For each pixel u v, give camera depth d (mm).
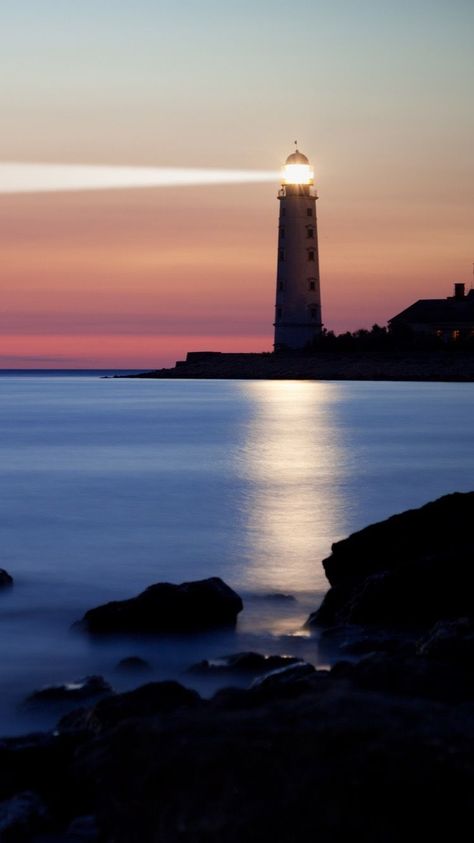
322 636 19797
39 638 20656
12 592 25562
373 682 10133
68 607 23844
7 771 10570
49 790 10266
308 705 7461
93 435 83938
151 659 18984
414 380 196375
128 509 41375
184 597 20891
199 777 6938
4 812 9625
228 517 38906
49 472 56219
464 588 19891
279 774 6734
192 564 29438
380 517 38750
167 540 33562
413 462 60406
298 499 44375
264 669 17234
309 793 6555
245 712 7570
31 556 30734
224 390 181375
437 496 45156
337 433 83750
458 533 21969
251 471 56219
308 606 23625
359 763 6602
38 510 41125
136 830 7059
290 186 186625
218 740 7098
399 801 6383
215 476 53844
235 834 6586
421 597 19969
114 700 12586
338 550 22656
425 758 6566
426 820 6301
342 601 21344
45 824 9555
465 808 6328
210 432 86500
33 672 18109
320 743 6812
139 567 29000
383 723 6996
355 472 55219
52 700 15492
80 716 12844
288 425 93375
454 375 192750
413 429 86625
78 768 7781
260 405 127375
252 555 30781
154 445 74000
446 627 15000
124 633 20453
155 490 47875
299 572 28062
